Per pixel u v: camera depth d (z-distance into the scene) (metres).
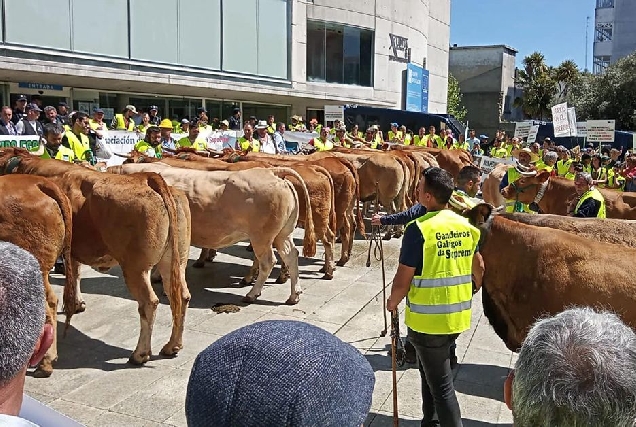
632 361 1.38
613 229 4.71
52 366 5.39
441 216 3.82
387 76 31.19
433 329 3.75
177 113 23.17
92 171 6.07
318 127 20.98
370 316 7.06
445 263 3.74
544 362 1.43
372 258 10.16
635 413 1.33
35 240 5.13
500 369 5.68
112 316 6.88
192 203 7.23
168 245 5.74
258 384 1.28
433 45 38.25
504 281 4.27
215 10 21.31
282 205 7.18
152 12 19.02
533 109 55.75
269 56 24.09
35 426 1.46
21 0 15.45
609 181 14.73
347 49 29.12
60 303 7.30
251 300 7.52
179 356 5.81
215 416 1.28
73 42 16.78
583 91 45.34
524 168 9.43
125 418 4.57
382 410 4.79
